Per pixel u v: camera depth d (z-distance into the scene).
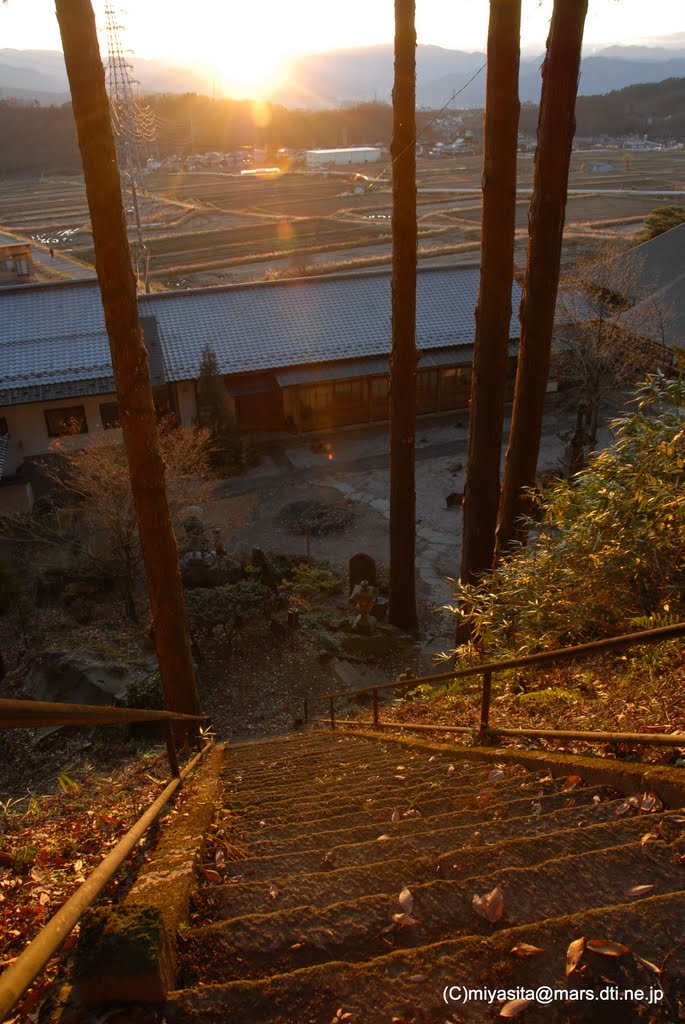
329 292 36.81
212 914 3.22
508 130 11.05
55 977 2.85
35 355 31.11
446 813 4.27
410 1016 2.41
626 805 3.77
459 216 90.12
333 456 30.98
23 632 18.92
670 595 6.69
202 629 17.66
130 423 9.40
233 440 29.88
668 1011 2.34
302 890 3.28
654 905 2.70
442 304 36.66
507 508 12.02
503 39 10.55
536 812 4.07
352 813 4.62
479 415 13.04
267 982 2.56
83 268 70.94
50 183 152.12
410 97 14.01
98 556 20.91
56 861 4.42
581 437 25.47
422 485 28.22
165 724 5.61
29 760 12.55
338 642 17.69
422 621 19.77
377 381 33.56
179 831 4.39
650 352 25.84
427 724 7.78
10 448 29.28
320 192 120.38
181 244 81.50
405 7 13.30
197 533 22.83
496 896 2.91
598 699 6.12
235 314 35.16
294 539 24.80
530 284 10.55
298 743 9.64
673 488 6.92
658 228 42.66
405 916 2.89
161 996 2.52
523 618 7.92
